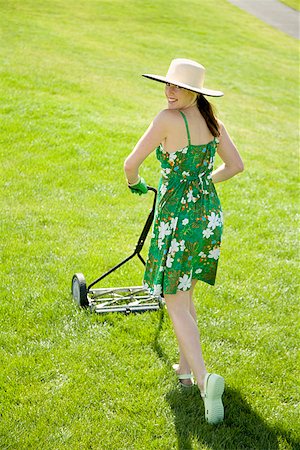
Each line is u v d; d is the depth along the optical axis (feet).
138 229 26.84
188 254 15.14
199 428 14.39
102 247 24.38
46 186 30.78
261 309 20.44
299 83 80.12
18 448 13.39
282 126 56.65
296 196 34.53
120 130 41.27
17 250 23.29
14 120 39.37
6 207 27.58
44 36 76.84
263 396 15.90
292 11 139.13
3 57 58.90
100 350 17.12
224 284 21.98
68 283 20.86
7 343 17.20
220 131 15.64
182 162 15.08
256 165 39.83
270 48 102.01
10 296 19.69
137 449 13.66
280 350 18.02
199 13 120.78
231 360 17.28
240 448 13.98
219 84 71.10
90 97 49.98
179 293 15.38
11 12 90.22
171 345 17.71
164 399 15.37
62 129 39.19
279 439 14.30
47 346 17.15
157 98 55.83
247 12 132.77
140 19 104.99
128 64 70.38
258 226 28.66
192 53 86.17
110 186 31.76
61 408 14.67
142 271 22.56
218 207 15.65
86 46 76.54
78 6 105.81
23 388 15.30
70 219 26.99
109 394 15.39
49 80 52.29
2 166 32.58
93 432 14.02
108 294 20.12
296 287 22.59
